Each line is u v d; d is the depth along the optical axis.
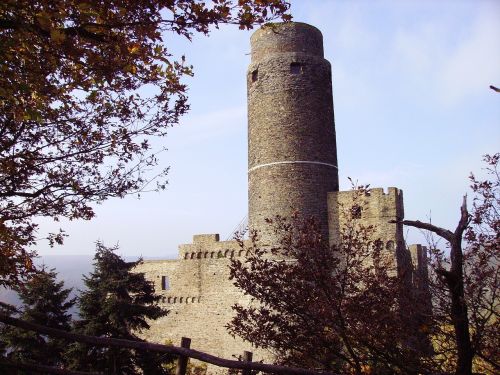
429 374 7.40
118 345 7.18
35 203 10.59
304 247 10.73
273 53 28.30
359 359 9.67
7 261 10.45
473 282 8.69
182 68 9.30
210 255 36.44
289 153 27.30
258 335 10.48
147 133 10.59
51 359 23.47
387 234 26.19
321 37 29.56
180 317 36.91
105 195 10.72
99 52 7.88
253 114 28.66
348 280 10.70
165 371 22.33
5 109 8.70
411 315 9.15
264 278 10.43
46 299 24.08
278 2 7.13
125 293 22.91
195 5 7.09
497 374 8.16
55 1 6.69
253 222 27.78
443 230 7.35
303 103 27.72
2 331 23.67
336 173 28.47
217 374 25.44
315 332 10.05
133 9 7.13
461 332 7.04
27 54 7.20
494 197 8.87
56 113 9.45
